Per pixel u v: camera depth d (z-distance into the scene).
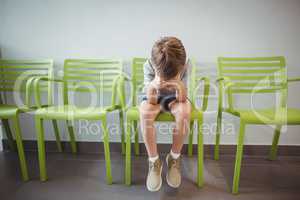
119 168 1.28
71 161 1.38
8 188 1.06
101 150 1.54
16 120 1.08
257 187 1.07
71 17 1.44
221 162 1.36
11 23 1.47
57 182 1.12
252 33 1.39
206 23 1.39
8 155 1.47
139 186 1.08
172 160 1.00
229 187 1.07
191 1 1.38
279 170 1.25
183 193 1.02
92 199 0.97
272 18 1.37
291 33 1.37
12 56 1.50
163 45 0.94
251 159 1.41
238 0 1.36
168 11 1.40
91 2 1.42
